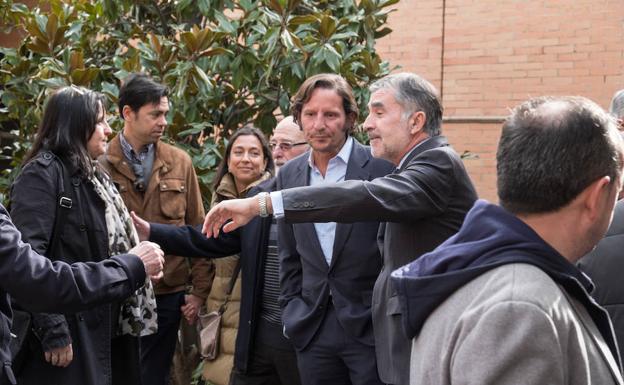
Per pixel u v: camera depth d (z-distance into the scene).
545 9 7.31
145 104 4.30
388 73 5.55
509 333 1.44
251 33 5.29
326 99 3.53
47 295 2.69
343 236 3.46
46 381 3.31
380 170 3.59
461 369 1.48
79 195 3.42
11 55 5.50
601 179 1.58
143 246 3.08
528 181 1.58
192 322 4.61
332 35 5.08
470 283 1.57
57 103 3.47
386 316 3.09
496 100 7.47
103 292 2.86
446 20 7.58
